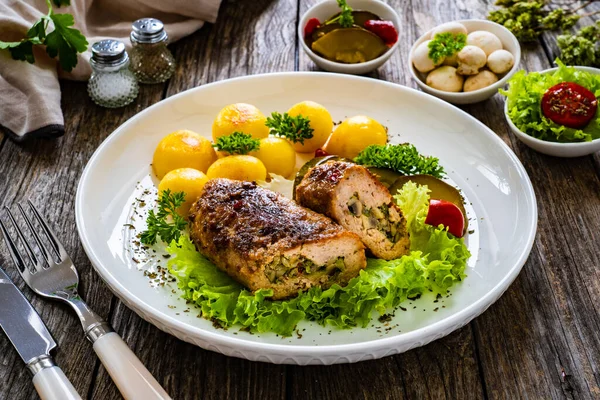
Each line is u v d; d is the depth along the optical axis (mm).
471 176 683
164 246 627
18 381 567
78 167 723
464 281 604
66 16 751
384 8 832
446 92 768
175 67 825
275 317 570
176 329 550
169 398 533
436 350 585
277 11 901
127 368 542
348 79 749
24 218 645
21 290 618
